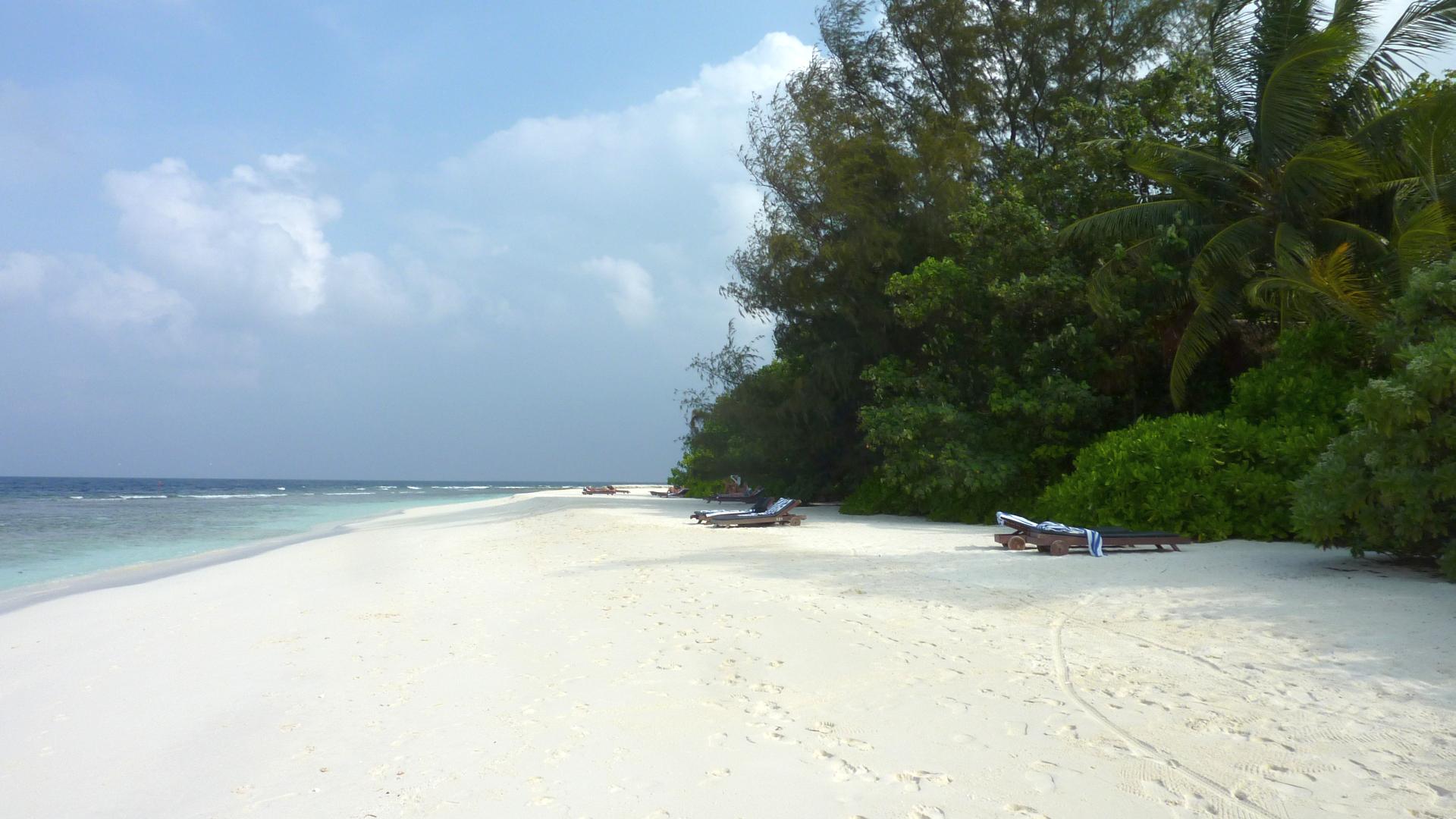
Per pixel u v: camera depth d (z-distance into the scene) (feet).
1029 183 70.08
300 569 46.42
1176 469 41.93
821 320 85.10
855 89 90.79
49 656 25.86
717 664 20.53
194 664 23.48
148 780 14.89
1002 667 19.25
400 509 141.18
